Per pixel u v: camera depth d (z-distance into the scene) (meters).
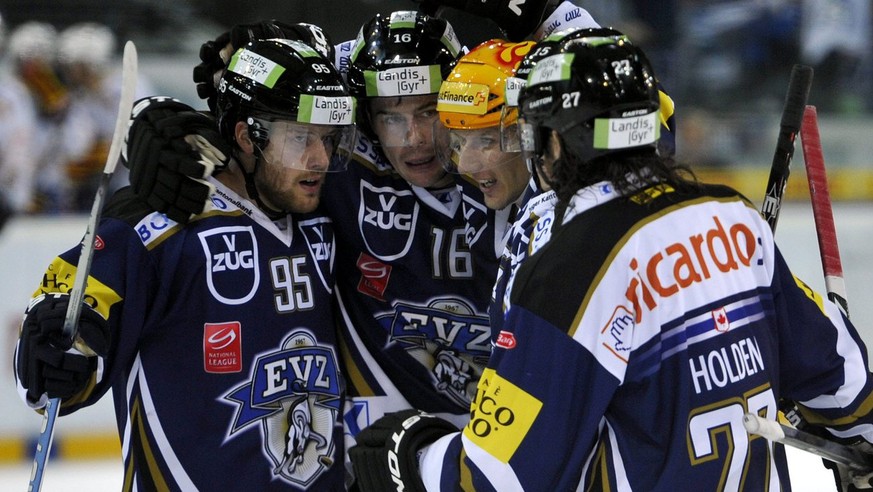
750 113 22.80
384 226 8.45
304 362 7.87
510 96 6.90
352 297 8.66
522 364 6.06
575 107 6.12
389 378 8.78
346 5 21.55
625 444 6.14
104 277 7.12
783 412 7.73
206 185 7.09
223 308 7.53
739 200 6.57
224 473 7.62
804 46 23.03
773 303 6.61
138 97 20.19
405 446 6.69
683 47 22.89
